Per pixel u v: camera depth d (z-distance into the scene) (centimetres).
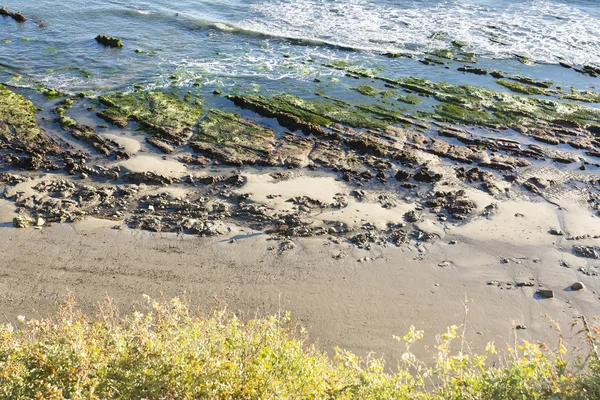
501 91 2425
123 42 2864
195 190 1709
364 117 2164
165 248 1460
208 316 1163
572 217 1633
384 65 2672
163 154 1902
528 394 641
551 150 1998
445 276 1396
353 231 1545
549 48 2891
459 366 752
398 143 1997
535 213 1645
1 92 2238
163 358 717
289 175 1800
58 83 2392
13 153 1864
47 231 1499
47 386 632
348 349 1179
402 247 1491
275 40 2964
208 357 723
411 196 1723
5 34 2891
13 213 1560
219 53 2781
